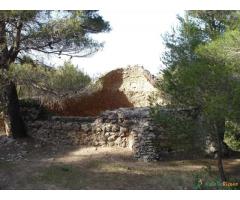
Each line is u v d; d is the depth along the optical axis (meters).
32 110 19.08
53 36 16.06
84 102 22.95
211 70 12.16
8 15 14.80
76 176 13.97
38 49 16.89
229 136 18.19
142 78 23.77
